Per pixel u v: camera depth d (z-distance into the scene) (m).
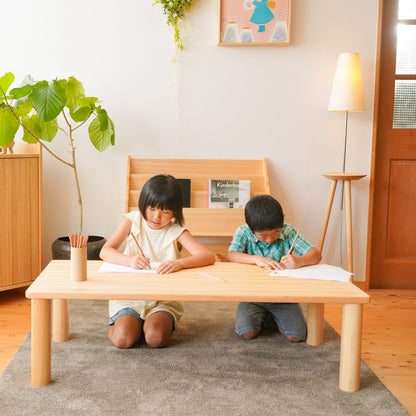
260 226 1.92
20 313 2.47
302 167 3.03
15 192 2.60
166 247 2.01
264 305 2.17
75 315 2.37
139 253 2.01
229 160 3.00
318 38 2.94
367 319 2.52
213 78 2.96
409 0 2.93
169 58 2.94
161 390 1.65
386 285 3.10
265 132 3.01
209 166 3.00
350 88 2.75
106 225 3.05
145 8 2.90
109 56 2.94
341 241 3.06
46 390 1.63
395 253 3.09
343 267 3.08
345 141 2.88
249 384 1.71
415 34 2.95
